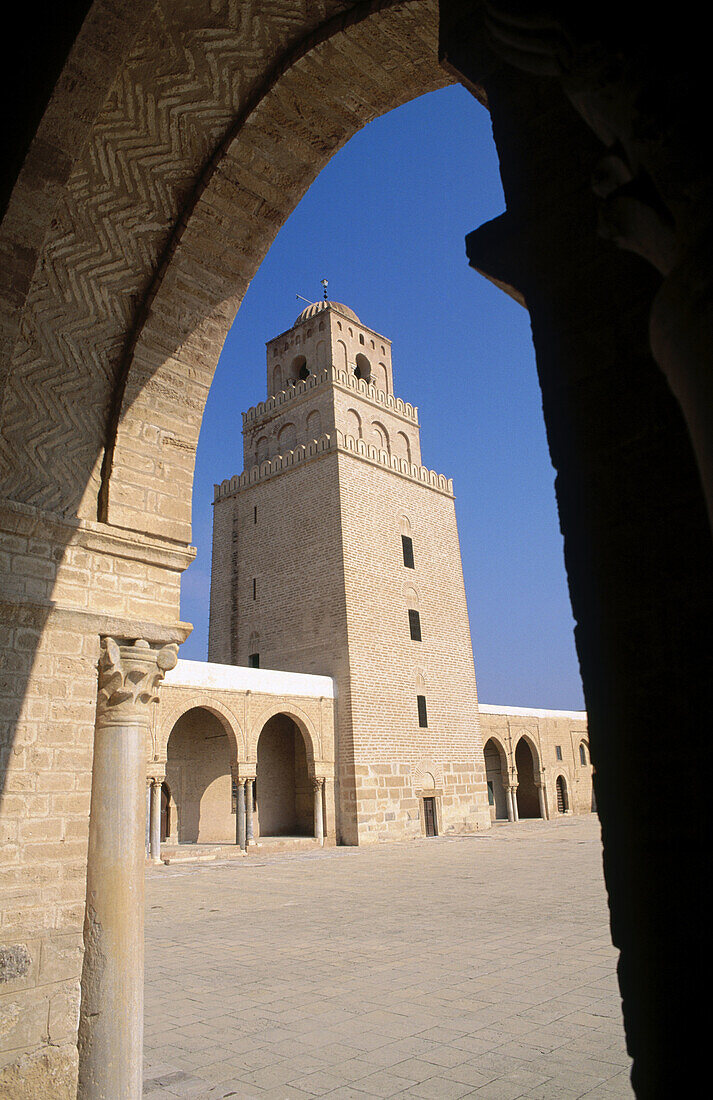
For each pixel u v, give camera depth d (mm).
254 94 4566
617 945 1192
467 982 8609
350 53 4133
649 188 1164
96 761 5074
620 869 1213
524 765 43750
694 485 1286
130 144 4652
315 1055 6449
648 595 1292
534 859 21172
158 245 5180
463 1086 5629
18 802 4637
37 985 4453
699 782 1142
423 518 35438
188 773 28578
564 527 1458
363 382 35656
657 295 1101
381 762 29203
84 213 4805
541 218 1684
